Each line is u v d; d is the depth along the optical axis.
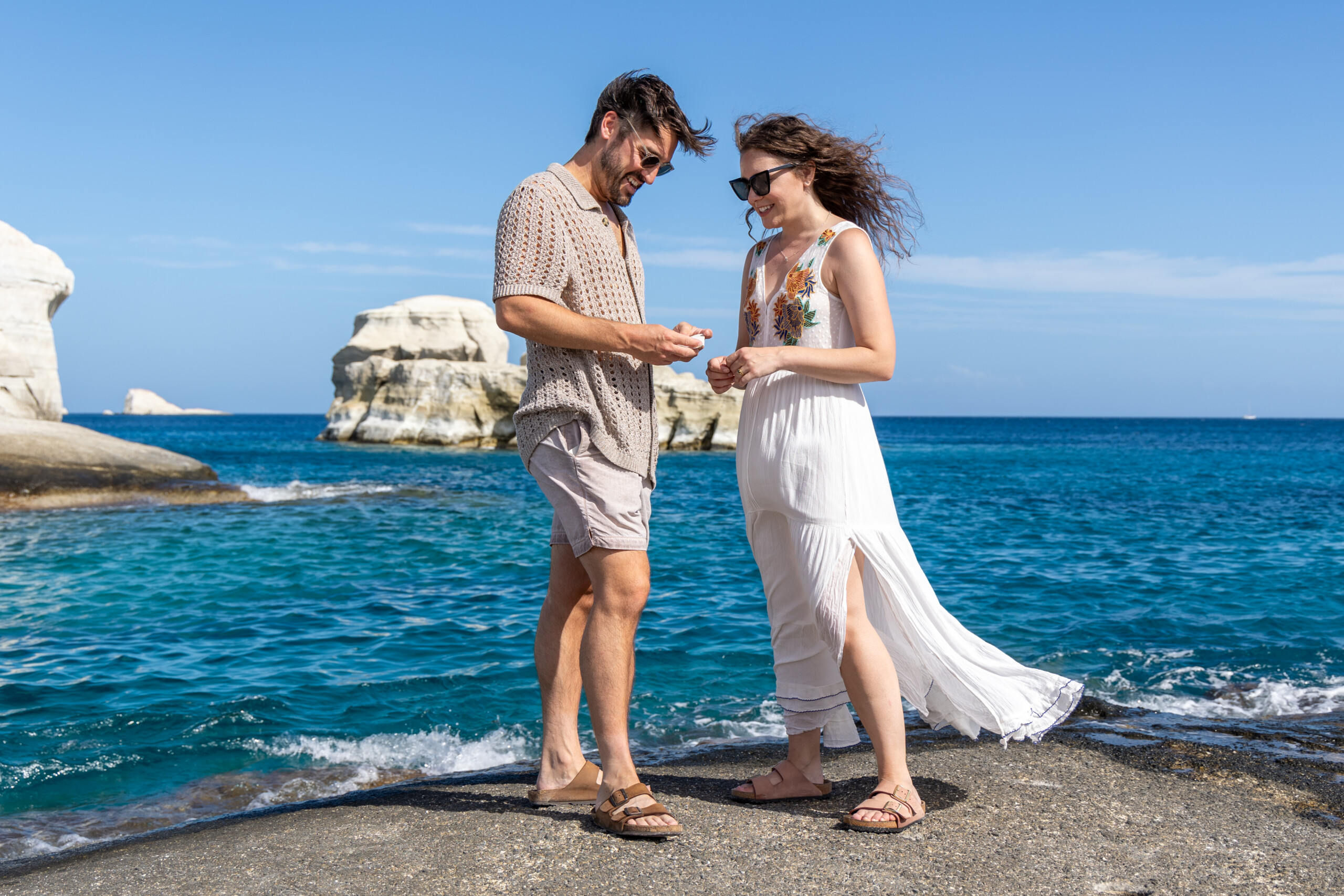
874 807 2.34
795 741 2.65
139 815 3.52
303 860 2.23
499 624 7.25
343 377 51.34
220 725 4.65
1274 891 1.98
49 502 16.25
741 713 4.84
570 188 2.46
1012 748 3.14
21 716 4.80
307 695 5.22
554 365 2.41
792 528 2.44
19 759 4.17
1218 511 16.95
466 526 14.06
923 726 3.80
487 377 45.03
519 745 4.41
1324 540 12.33
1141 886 2.01
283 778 3.95
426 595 8.55
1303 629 6.85
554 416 2.40
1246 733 3.62
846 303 2.44
